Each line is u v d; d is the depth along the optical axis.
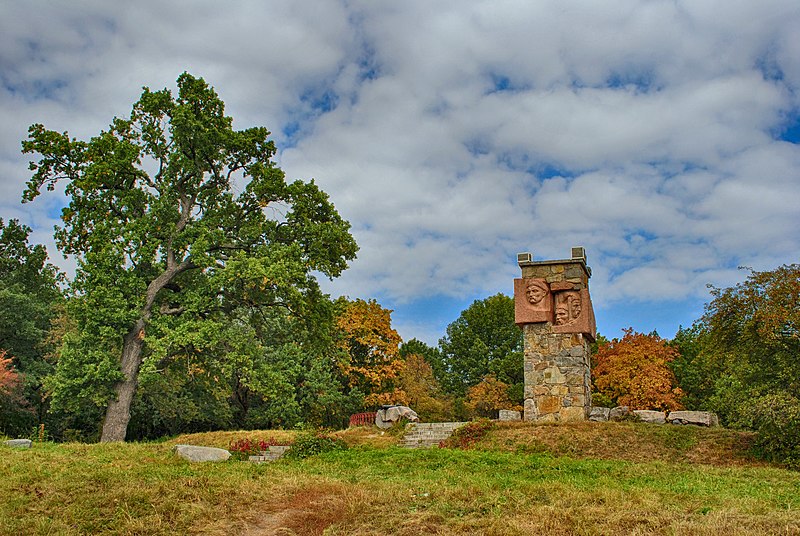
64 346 24.30
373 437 22.98
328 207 29.03
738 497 10.96
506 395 44.22
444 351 57.53
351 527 9.92
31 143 25.80
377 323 40.62
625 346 40.38
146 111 27.42
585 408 21.62
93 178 25.06
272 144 28.69
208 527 9.84
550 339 22.31
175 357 27.42
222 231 26.72
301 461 17.08
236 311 30.39
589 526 9.36
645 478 13.33
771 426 16.48
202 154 27.17
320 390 37.72
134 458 15.30
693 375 41.81
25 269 36.59
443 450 17.66
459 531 9.50
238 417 39.62
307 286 28.00
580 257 22.72
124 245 24.97
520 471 14.39
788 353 20.19
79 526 9.60
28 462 13.67
